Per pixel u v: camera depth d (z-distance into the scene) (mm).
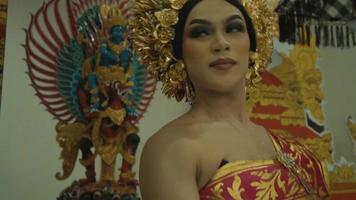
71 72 2549
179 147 1183
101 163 2461
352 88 3197
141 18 1483
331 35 3199
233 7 1388
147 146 1232
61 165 2461
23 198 2348
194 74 1348
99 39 2541
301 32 3125
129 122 2535
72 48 2580
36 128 2445
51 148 2457
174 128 1265
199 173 1189
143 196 1189
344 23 3232
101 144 2463
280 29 3070
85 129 2486
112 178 2451
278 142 1363
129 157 2498
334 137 3094
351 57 3229
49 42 2551
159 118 2707
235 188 1149
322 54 3168
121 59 2527
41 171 2414
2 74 2412
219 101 1354
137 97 2645
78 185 2432
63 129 2486
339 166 3055
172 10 1397
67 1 2615
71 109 2520
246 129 1363
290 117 3025
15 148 2381
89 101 2502
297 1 3137
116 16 2561
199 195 1174
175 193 1118
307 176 1319
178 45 1394
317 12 3180
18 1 2512
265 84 3002
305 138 3025
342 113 3141
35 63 2504
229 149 1237
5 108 2393
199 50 1325
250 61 1489
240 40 1353
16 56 2463
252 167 1191
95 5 2625
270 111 2982
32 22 2529
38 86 2488
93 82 2475
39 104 2475
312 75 3121
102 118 2461
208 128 1278
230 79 1322
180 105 2791
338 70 3186
